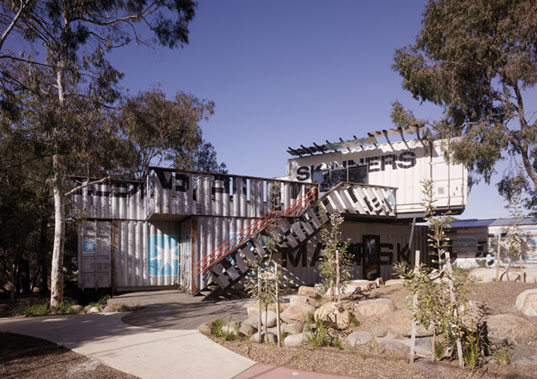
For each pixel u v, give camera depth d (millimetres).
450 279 5723
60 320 10266
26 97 14742
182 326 9008
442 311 5594
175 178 15820
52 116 12219
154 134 17516
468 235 21422
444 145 18547
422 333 6773
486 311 7348
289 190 17844
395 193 19656
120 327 9047
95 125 13422
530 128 19078
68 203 16672
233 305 12133
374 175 20594
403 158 19797
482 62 20219
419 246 22406
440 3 21172
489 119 21797
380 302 8305
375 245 20531
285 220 15812
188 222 16750
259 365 5977
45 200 16328
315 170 22656
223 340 7453
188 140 19406
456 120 23156
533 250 18984
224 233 16469
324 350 6645
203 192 16250
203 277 15578
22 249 16766
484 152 18266
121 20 14469
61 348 7156
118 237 17281
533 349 5938
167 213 15453
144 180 17672
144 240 17797
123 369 5852
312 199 17547
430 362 5758
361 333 7062
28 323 9938
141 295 15852
